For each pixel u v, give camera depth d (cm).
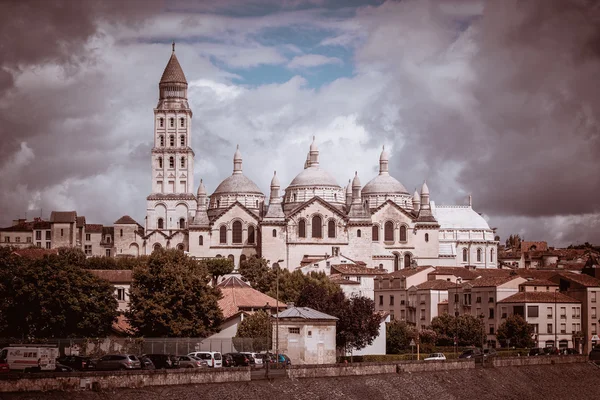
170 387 11950
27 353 12250
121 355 12938
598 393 18038
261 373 13362
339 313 17762
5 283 16688
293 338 15525
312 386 13562
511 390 16575
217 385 12444
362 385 14238
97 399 11094
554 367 18338
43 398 10631
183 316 17012
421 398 14825
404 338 19812
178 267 17325
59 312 16425
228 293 19312
